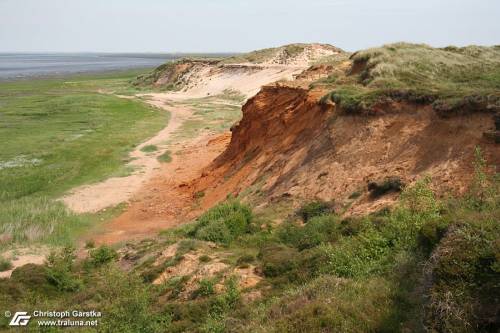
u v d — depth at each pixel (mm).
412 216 10391
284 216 16047
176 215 23156
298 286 9914
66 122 49031
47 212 22859
